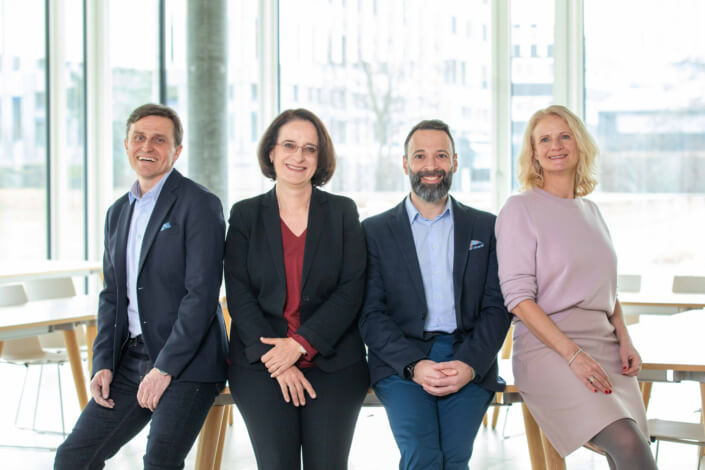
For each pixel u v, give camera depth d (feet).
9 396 16.49
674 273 20.01
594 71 20.52
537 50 20.84
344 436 8.27
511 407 15.51
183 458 8.18
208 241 8.61
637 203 20.42
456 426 8.41
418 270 9.14
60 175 22.45
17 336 10.85
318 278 8.77
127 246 8.87
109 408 8.49
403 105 21.72
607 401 7.95
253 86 22.27
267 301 8.75
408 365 8.58
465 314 9.07
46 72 22.15
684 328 11.09
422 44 21.52
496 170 21.18
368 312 9.11
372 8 21.71
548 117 9.20
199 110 20.94
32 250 22.33
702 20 19.71
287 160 8.94
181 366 8.22
